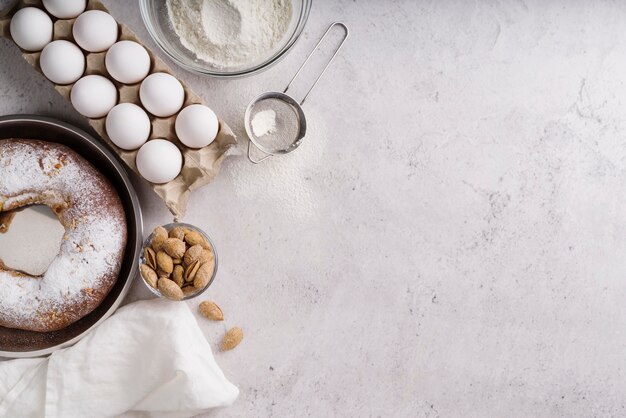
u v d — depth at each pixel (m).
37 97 0.86
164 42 0.83
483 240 0.91
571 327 0.92
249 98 0.88
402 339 0.90
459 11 0.89
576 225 0.91
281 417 0.89
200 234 0.83
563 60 0.90
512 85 0.90
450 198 0.90
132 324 0.84
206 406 0.85
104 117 0.81
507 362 0.91
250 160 0.85
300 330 0.89
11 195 0.81
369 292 0.90
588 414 0.92
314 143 0.89
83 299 0.81
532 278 0.91
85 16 0.78
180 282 0.82
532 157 0.91
